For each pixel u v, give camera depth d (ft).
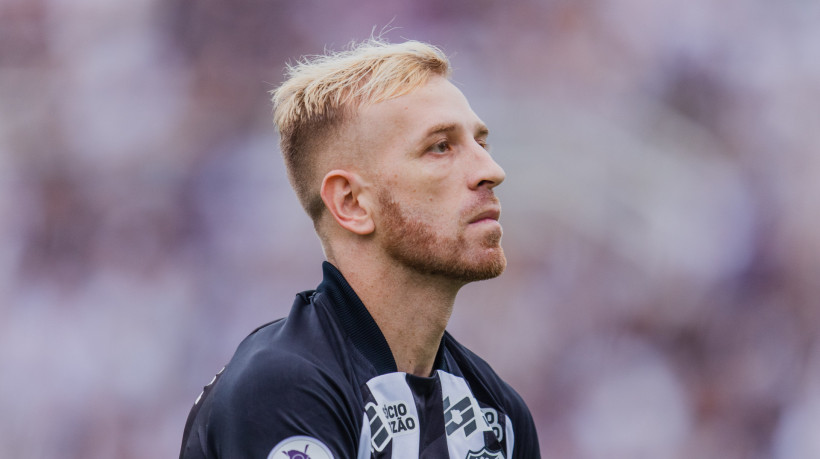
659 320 118.62
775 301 120.78
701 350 117.80
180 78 127.65
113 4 127.85
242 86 127.75
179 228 120.16
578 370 114.32
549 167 125.59
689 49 131.85
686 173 126.93
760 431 114.42
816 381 116.06
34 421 109.91
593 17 131.85
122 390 111.45
